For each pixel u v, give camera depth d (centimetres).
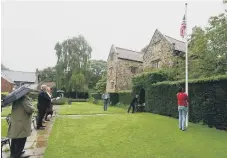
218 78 996
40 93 902
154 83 1680
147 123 1073
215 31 1559
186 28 1084
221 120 965
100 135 787
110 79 3388
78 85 3731
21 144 517
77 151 582
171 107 1386
